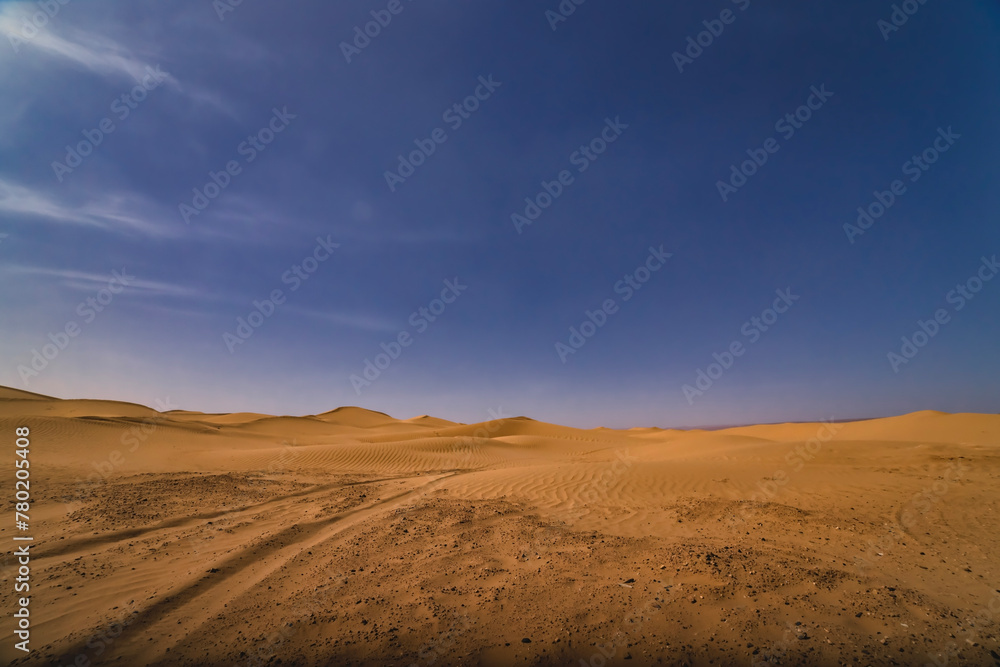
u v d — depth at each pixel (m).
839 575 4.98
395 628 4.07
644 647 3.65
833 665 3.33
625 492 10.69
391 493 11.48
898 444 19.89
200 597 4.84
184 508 9.27
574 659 3.54
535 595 4.67
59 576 5.42
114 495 10.34
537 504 9.68
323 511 9.15
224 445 27.02
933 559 5.52
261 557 6.16
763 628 3.87
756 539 6.49
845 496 9.28
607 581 4.99
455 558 5.94
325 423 57.81
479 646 3.74
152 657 3.67
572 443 40.12
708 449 25.83
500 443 34.97
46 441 20.02
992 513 7.64
